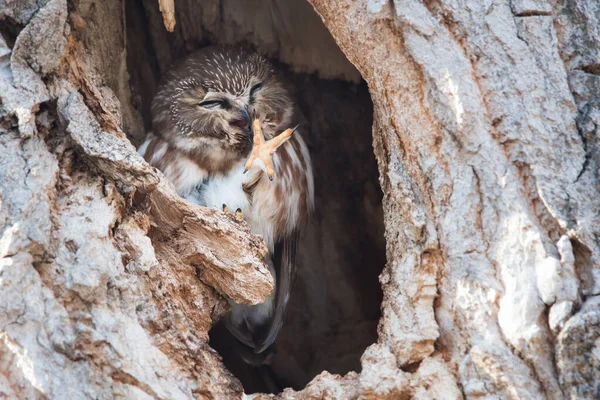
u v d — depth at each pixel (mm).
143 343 6168
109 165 6605
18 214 6109
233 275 7055
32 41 6691
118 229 6590
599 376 5727
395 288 6676
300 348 10688
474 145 6641
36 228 6109
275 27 10586
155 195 6930
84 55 7457
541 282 6047
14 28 6840
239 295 7094
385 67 7086
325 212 11078
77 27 7410
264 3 10406
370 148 10883
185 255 7043
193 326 6949
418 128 6895
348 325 10703
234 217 7297
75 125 6652
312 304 10867
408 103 6969
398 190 6828
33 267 6070
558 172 6391
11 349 5852
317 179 11172
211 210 7168
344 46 7402
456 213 6594
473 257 6457
